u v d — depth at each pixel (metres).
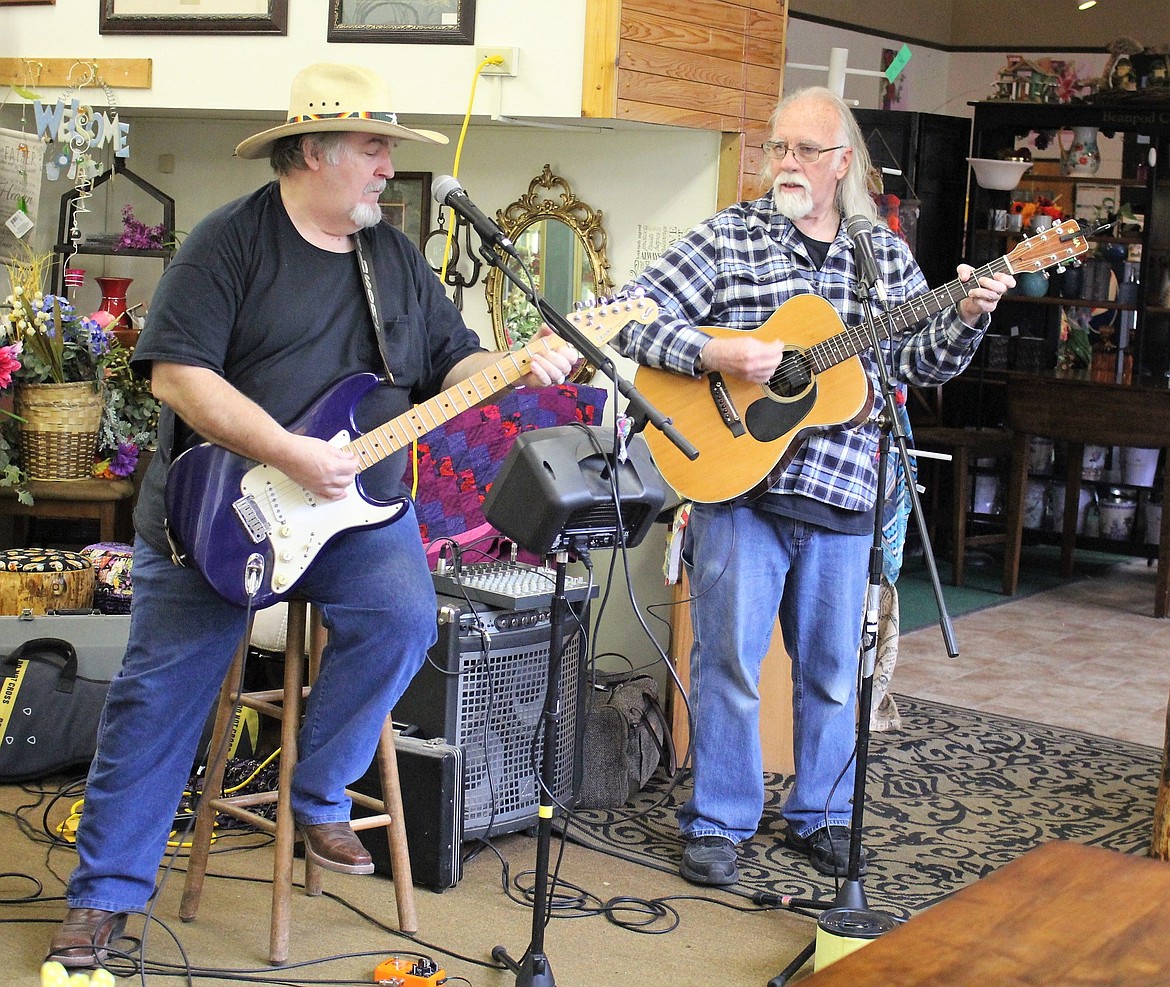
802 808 3.52
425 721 3.39
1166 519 6.58
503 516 2.65
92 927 2.78
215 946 2.92
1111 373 7.45
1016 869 1.85
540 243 4.62
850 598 3.39
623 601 4.46
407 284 2.90
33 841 3.41
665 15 4.05
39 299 4.61
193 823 3.42
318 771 2.86
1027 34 8.92
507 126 4.59
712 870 3.35
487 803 3.46
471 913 3.15
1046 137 7.49
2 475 4.62
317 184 2.72
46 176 5.15
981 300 3.12
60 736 3.78
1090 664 5.72
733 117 4.29
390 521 2.79
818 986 1.55
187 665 2.80
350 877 3.33
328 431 2.71
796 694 3.51
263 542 2.70
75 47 4.68
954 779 4.23
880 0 8.55
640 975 2.89
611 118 3.99
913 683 5.30
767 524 3.34
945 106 9.16
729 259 3.37
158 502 2.80
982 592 6.96
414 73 4.23
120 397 4.82
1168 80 7.20
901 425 3.55
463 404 2.79
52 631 3.94
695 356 3.27
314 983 2.78
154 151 5.22
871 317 3.17
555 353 2.79
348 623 2.80
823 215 3.37
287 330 2.73
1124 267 7.36
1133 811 4.03
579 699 3.69
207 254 2.68
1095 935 1.67
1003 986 1.55
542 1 4.05
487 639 3.40
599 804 3.84
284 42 4.40
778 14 4.39
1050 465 7.72
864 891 3.31
